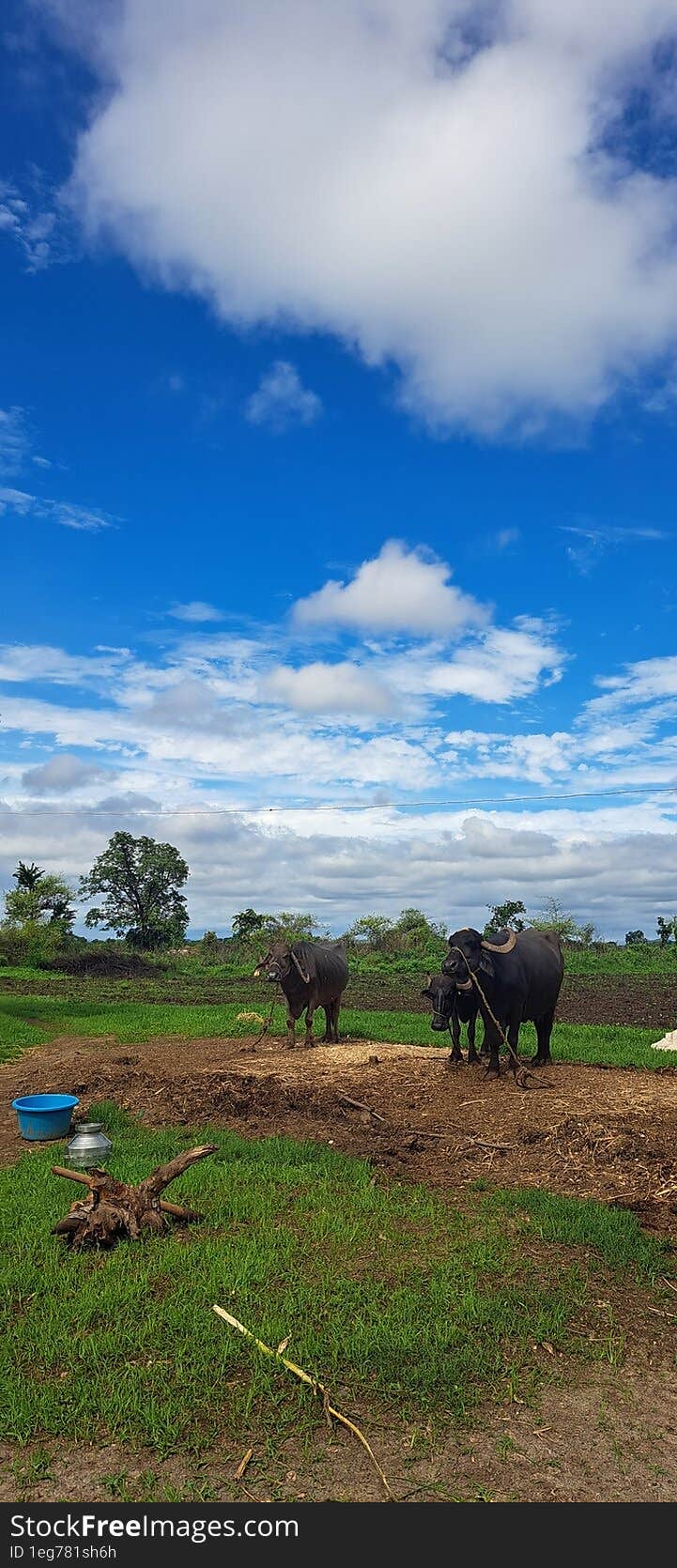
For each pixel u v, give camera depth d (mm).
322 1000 13828
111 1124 9109
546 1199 6484
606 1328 4797
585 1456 3721
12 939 45219
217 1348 4367
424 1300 4898
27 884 56438
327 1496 3457
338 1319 4648
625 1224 6062
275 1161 7535
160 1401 3969
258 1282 5109
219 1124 8992
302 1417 3896
